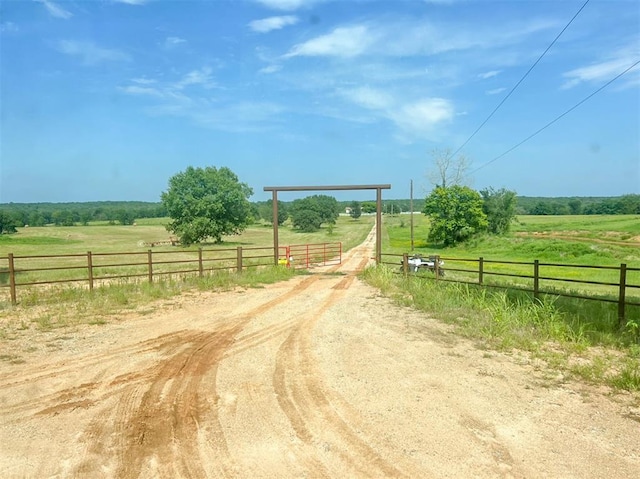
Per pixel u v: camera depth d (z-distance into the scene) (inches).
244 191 2635.3
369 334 383.2
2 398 247.6
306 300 562.6
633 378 259.4
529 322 394.9
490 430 207.8
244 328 410.6
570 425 212.2
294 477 171.8
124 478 171.8
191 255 1606.8
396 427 211.2
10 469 177.8
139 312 482.0
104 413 228.5
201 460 184.2
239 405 237.3
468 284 574.9
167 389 260.5
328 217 4375.0
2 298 562.3
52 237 2997.0
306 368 295.9
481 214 2048.5
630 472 173.5
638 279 1013.8
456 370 288.2
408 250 1788.9
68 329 403.2
